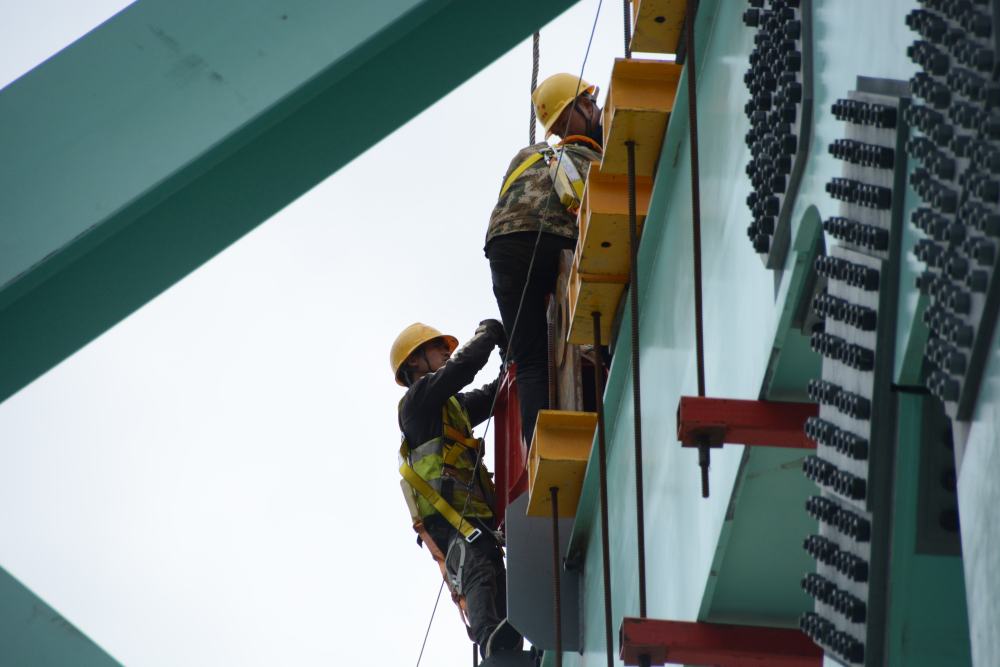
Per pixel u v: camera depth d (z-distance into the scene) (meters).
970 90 6.91
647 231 17.11
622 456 18.55
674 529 15.27
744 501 12.88
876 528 8.64
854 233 8.88
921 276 7.68
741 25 13.37
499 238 22.94
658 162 16.53
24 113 7.27
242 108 7.35
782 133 10.73
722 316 13.55
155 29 7.41
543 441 19.97
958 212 7.07
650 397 17.08
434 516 27.06
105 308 7.77
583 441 20.05
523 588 21.83
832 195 9.27
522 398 23.11
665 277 16.58
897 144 8.23
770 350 11.59
